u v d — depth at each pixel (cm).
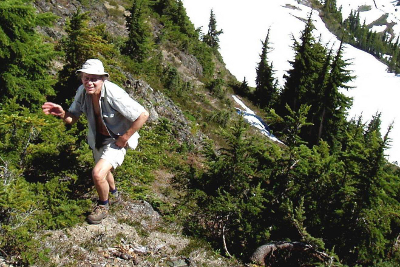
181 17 5253
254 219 623
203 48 4959
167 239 534
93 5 3528
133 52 2775
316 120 3262
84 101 394
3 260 367
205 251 533
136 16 2794
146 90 1995
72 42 1002
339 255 632
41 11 2398
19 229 385
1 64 794
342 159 679
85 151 562
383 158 633
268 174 680
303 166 671
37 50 859
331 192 668
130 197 641
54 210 450
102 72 362
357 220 635
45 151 518
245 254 573
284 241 569
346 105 3238
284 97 3962
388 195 659
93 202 519
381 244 636
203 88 3712
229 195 629
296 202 659
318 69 3759
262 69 5144
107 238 463
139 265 433
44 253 396
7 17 750
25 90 816
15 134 507
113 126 396
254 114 3875
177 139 1811
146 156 941
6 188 391
